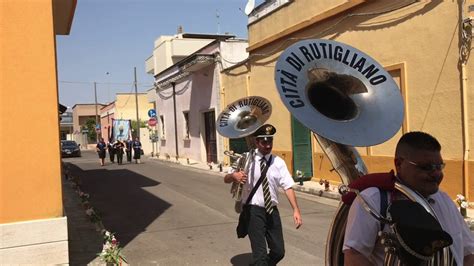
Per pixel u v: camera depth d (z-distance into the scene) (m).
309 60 2.71
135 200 11.88
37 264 5.48
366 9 10.95
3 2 5.35
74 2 8.94
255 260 4.61
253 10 17.08
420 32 9.46
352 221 2.10
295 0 13.77
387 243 1.91
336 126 2.37
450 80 8.84
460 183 8.73
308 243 7.00
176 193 12.90
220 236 7.73
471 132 8.48
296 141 13.90
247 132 5.01
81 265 5.95
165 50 30.73
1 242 5.35
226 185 14.44
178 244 7.30
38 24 5.50
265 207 4.71
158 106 32.22
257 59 16.41
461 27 8.51
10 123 5.39
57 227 5.56
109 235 6.89
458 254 2.11
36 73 5.49
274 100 15.39
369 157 11.05
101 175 19.09
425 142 2.04
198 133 24.06
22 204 5.46
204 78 22.53
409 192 2.02
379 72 2.78
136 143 26.30
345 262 2.10
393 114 2.60
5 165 5.38
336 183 12.55
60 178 5.61
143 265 6.25
